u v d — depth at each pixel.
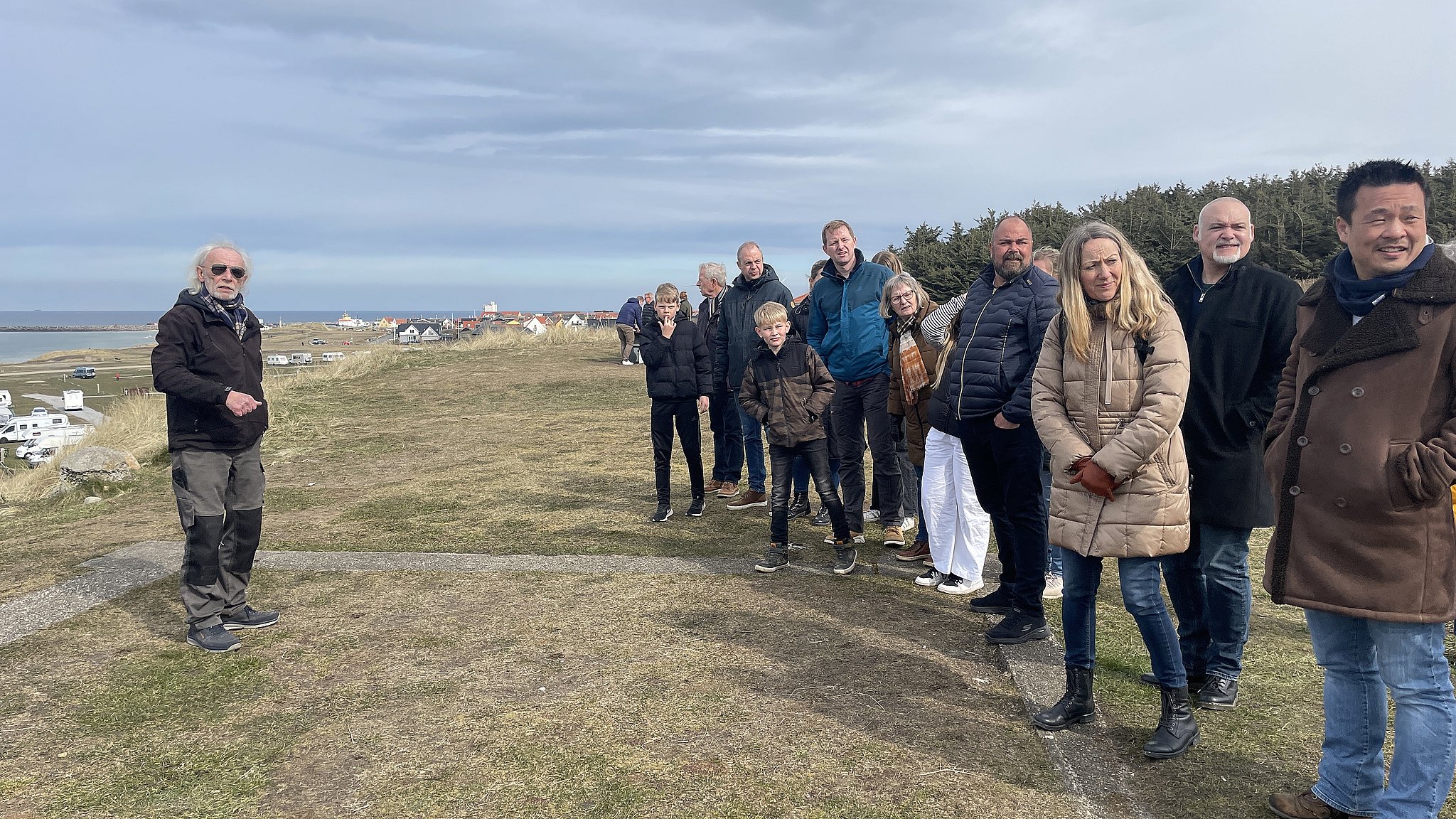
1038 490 3.84
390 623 4.21
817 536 5.81
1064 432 2.96
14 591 4.75
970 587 4.64
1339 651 2.42
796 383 4.83
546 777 2.78
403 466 8.34
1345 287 2.30
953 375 4.16
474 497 7.01
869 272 5.24
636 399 12.44
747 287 6.42
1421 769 2.22
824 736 3.04
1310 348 2.38
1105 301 2.89
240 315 4.01
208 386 3.74
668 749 2.95
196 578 3.92
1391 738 2.95
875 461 5.42
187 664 3.73
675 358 6.09
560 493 7.14
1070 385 3.00
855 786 2.71
